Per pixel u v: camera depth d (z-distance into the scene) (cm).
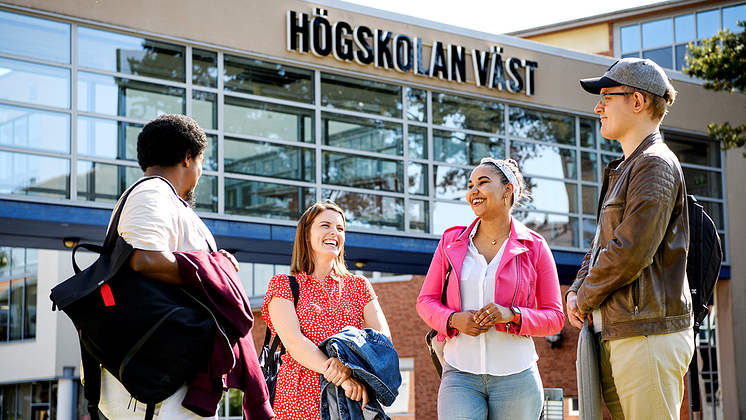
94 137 1236
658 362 360
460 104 1606
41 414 3247
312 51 1422
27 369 3266
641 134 391
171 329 299
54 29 1224
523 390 429
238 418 2638
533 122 1698
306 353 414
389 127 1513
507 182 452
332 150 1445
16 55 1190
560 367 2158
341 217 466
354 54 1468
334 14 1453
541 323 428
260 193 1367
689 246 405
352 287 463
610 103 395
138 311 299
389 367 404
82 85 1235
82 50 1241
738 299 1962
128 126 1266
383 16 1509
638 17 2895
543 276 453
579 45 3012
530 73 1681
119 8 1269
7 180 1162
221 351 307
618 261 357
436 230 1541
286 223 1380
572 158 1742
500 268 440
